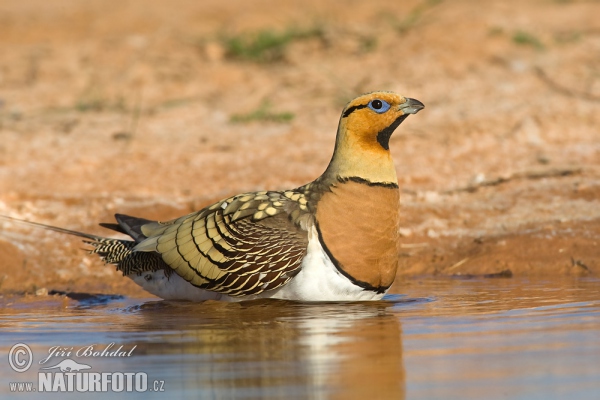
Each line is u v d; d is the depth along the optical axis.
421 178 19.47
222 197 18.17
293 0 39.69
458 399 8.31
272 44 29.52
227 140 22.52
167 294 13.45
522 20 30.64
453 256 15.80
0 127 24.14
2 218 17.52
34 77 28.97
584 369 9.02
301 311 12.23
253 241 12.43
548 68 25.86
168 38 32.44
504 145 21.08
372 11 36.50
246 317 11.95
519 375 8.92
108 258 13.88
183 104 25.62
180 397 8.66
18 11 41.25
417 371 9.17
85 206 18.33
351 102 12.59
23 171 20.67
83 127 24.05
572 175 18.97
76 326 11.74
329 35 29.98
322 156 20.89
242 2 40.41
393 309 12.27
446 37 28.48
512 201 17.86
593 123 22.14
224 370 9.43
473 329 10.84
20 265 15.80
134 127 23.84
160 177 20.09
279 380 9.02
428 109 23.58
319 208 12.47
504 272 15.11
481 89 24.67
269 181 19.36
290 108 24.66
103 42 32.44
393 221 12.55
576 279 14.46
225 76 27.73
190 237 12.84
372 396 8.47
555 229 16.14
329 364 9.50
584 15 31.83
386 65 27.00
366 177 12.48
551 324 10.98
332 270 12.38
